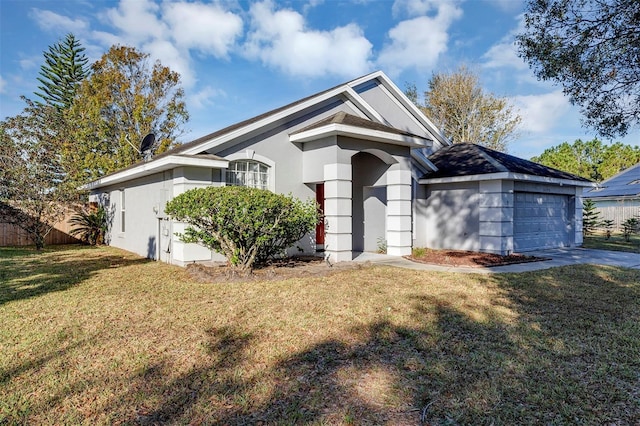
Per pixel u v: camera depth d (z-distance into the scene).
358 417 3.02
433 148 16.97
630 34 7.37
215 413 3.08
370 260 11.24
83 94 25.55
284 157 11.16
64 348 4.36
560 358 4.14
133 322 5.27
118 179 13.86
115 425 2.91
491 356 4.16
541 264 10.62
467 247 13.41
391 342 4.58
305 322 5.22
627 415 3.06
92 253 13.77
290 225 8.73
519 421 2.99
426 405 3.21
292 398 3.31
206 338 4.66
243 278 7.99
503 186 12.39
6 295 6.88
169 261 10.77
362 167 13.70
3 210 15.02
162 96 26.92
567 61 8.03
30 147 14.83
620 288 7.47
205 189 8.25
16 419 2.97
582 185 15.41
